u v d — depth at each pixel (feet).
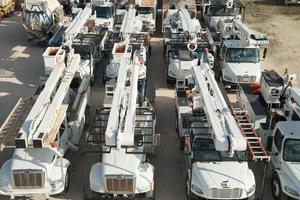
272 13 130.11
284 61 92.89
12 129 49.67
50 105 50.78
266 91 61.67
